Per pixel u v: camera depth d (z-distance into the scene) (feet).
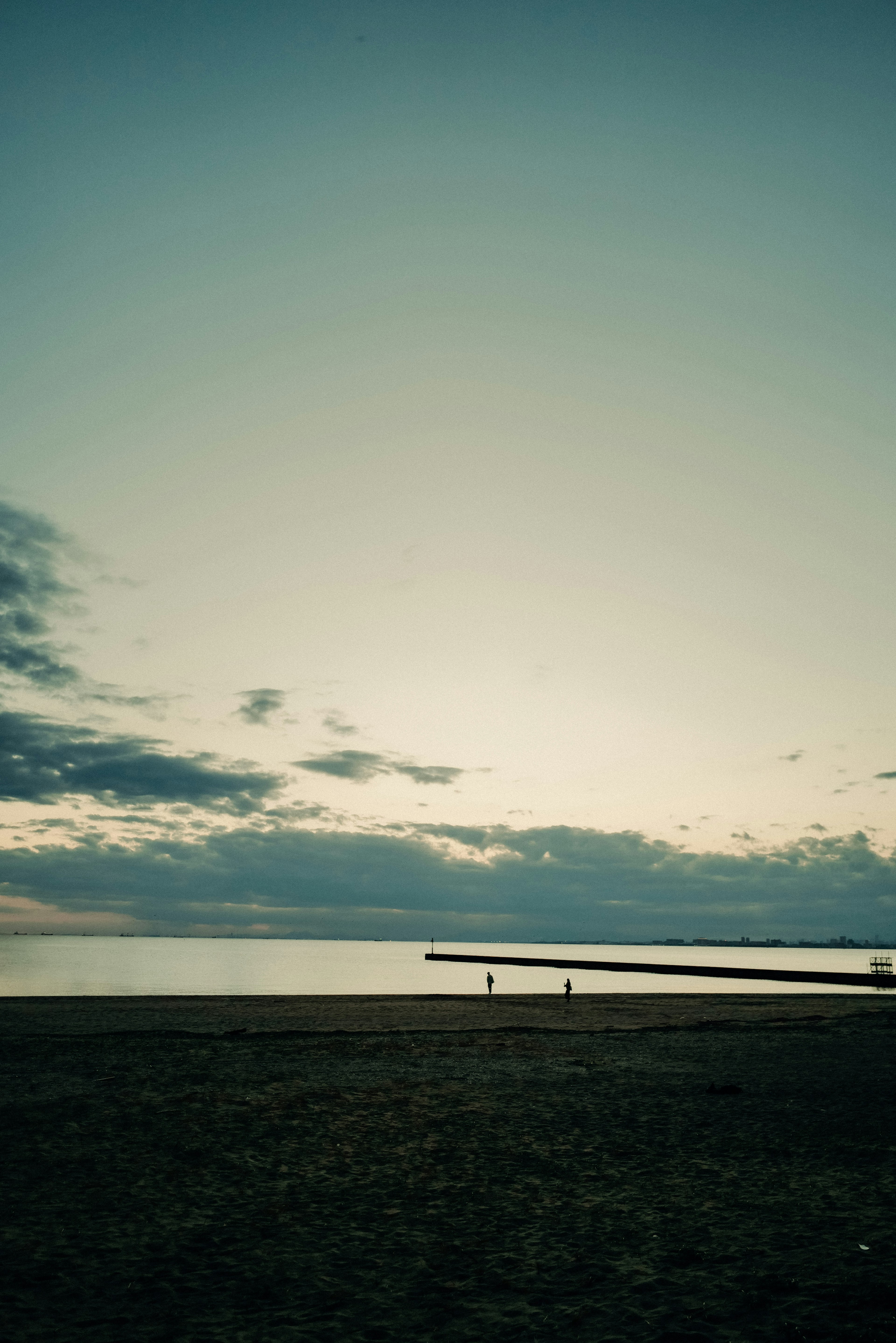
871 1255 28.60
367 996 170.19
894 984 278.46
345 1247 30.96
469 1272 28.48
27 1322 24.27
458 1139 48.55
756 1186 38.32
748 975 336.70
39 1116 51.90
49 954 541.75
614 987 270.46
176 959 497.05
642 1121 53.88
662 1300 25.68
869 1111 55.36
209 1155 43.78
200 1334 23.72
